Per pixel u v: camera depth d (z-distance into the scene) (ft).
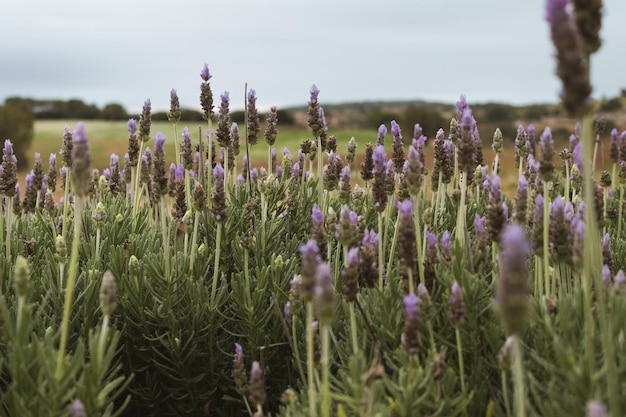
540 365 7.81
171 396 10.87
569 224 8.96
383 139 11.84
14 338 8.47
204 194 11.11
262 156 56.08
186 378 10.72
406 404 7.01
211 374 11.02
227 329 11.53
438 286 9.66
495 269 9.50
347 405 7.76
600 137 15.75
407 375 7.44
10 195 11.90
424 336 8.73
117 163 18.37
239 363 9.07
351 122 116.98
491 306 8.68
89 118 157.07
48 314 10.53
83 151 7.24
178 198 13.83
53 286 10.11
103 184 16.74
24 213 14.56
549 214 8.80
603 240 10.14
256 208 14.43
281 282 11.49
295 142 73.97
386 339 8.90
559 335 7.75
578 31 5.92
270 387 11.20
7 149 11.89
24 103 154.10
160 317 10.73
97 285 10.78
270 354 10.89
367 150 11.57
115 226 13.25
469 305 8.54
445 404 7.48
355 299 7.89
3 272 11.25
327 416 6.84
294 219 14.57
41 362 7.41
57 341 9.82
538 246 8.83
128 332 11.00
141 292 10.83
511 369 7.01
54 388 7.31
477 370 8.34
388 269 10.25
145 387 11.25
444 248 9.93
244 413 11.30
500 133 13.65
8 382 8.98
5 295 10.73
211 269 12.85
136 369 11.10
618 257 11.70
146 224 14.44
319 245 9.86
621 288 8.36
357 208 13.70
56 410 7.32
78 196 7.36
